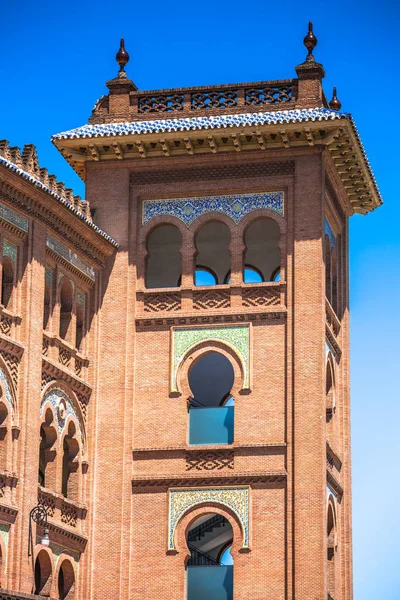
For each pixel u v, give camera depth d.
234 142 52.47
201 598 50.38
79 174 55.06
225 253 58.81
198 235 57.72
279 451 50.62
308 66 53.69
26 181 46.00
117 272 52.97
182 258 53.03
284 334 51.75
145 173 53.84
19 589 44.50
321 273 51.84
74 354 50.62
